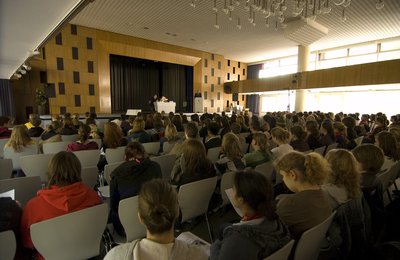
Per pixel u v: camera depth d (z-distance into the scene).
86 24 9.66
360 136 4.81
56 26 3.85
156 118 5.36
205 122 5.19
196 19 8.71
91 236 1.52
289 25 8.83
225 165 2.62
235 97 15.01
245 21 8.79
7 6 3.07
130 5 7.63
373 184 1.84
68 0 2.94
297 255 1.20
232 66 16.09
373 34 9.83
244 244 0.96
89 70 10.38
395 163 2.49
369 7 7.19
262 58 15.50
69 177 1.49
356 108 11.79
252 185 1.06
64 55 9.81
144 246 0.85
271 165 2.64
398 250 1.82
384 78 8.76
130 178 1.94
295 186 1.44
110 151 3.23
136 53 11.40
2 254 1.22
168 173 3.10
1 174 2.75
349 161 1.60
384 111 10.85
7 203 1.38
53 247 1.39
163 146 3.87
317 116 6.99
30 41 4.74
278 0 5.94
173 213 0.90
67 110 10.06
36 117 4.82
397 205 2.15
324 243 1.59
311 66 13.26
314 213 1.30
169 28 9.80
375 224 1.89
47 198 1.41
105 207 1.52
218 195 2.51
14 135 3.28
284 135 3.11
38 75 10.22
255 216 1.07
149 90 14.35
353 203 1.57
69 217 1.38
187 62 13.48
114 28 10.03
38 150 3.57
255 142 2.80
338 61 12.30
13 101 9.54
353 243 1.59
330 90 11.91
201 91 14.41
